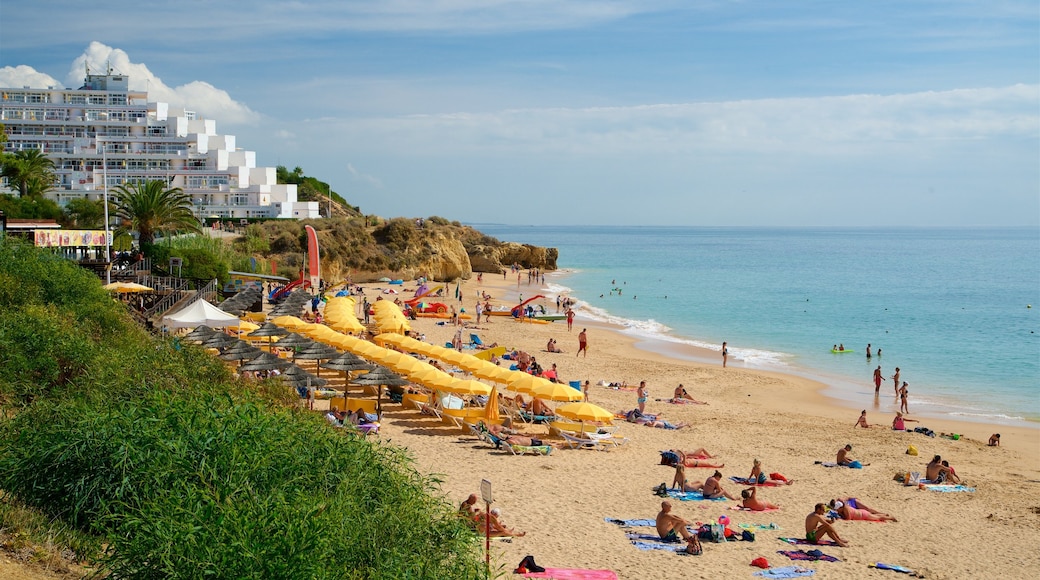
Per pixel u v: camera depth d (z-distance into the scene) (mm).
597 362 51188
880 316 80812
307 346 35875
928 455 31047
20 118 119062
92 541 12859
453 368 41969
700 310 86000
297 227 104562
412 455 26484
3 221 51906
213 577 10594
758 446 31500
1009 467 29688
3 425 16578
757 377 47812
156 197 62062
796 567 18750
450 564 13438
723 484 26078
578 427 30844
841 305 91125
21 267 33281
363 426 28203
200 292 50625
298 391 32188
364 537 12625
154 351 25641
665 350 58219
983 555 20359
